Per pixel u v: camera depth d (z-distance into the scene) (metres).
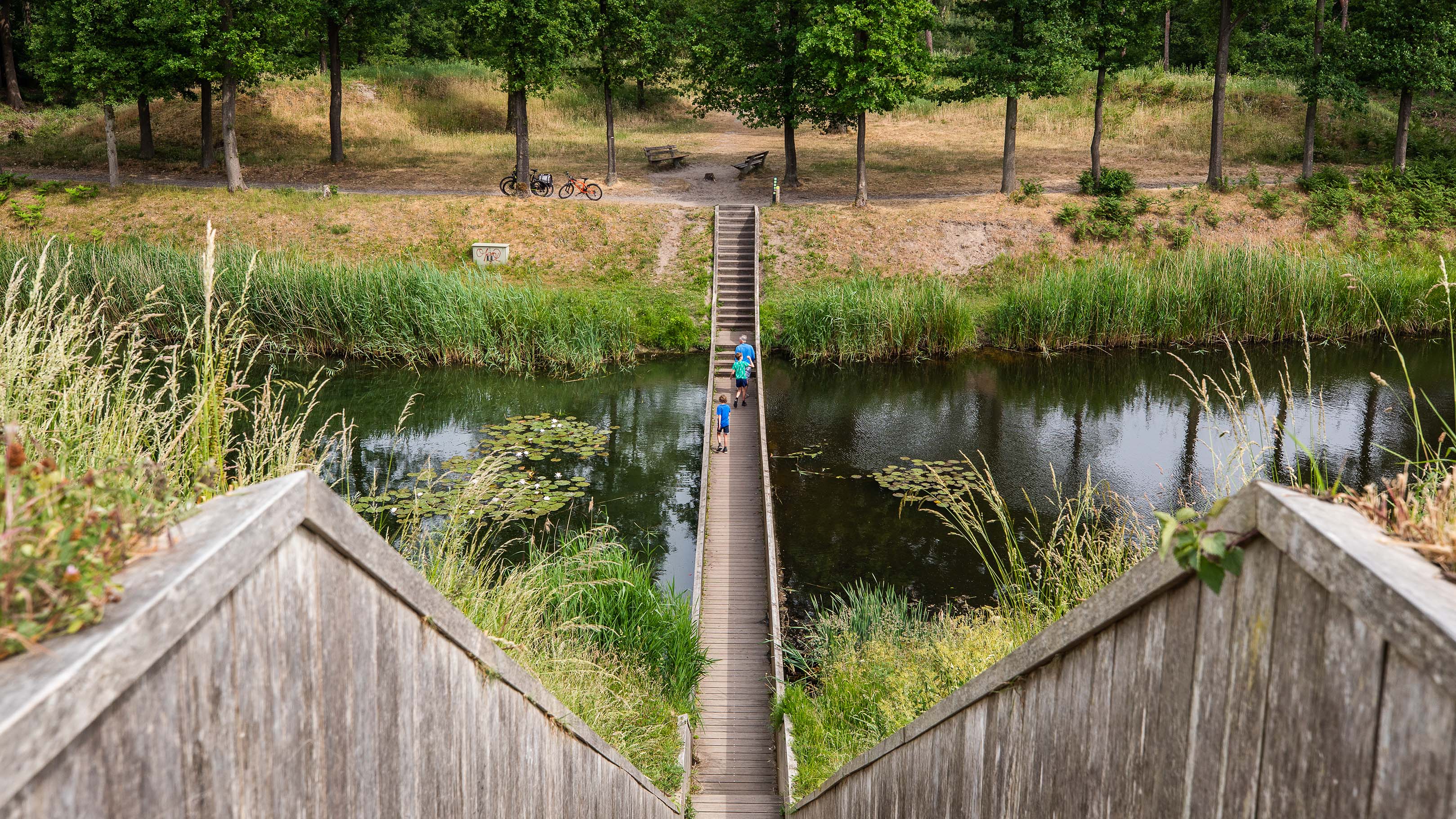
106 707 1.23
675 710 9.30
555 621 8.02
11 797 1.05
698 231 32.59
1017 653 2.75
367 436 19.38
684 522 15.77
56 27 33.25
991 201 33.31
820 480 17.73
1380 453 17.03
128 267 24.55
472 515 6.55
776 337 27.55
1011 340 27.19
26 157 38.78
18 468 1.39
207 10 32.22
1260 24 47.56
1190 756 1.84
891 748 4.31
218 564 1.48
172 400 3.39
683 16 38.53
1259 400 4.11
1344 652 1.37
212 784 1.52
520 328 25.34
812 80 35.47
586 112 48.88
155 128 42.66
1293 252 29.44
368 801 2.12
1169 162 39.09
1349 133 40.28
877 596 12.79
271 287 24.88
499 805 3.03
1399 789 1.25
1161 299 26.39
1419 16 32.19
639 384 24.12
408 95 46.72
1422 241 30.77
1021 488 17.03
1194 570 1.81
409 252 31.36
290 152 41.06
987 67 31.89
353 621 2.06
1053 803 2.54
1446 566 1.29
